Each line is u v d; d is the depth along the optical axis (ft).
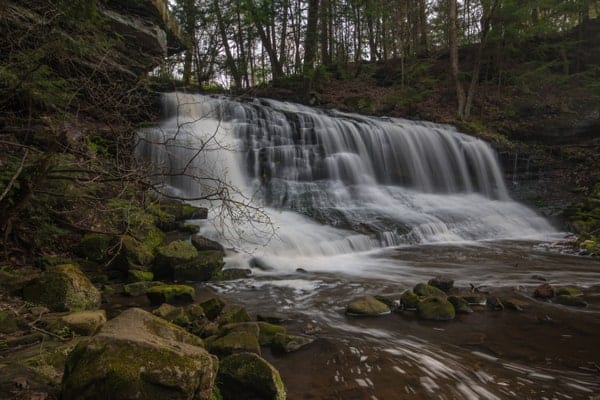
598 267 27.02
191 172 37.99
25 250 20.70
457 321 17.03
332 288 21.70
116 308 17.71
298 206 38.34
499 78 68.08
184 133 39.27
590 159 53.42
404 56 81.61
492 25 63.82
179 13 62.75
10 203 15.58
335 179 45.60
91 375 7.76
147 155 36.01
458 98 64.54
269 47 71.92
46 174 15.29
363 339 14.87
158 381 7.80
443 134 54.44
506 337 15.35
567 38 73.15
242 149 42.57
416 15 87.76
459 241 36.73
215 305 16.70
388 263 27.99
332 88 75.92
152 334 9.38
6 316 13.73
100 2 34.14
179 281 22.45
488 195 53.01
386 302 18.72
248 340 13.10
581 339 15.23
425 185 50.65
